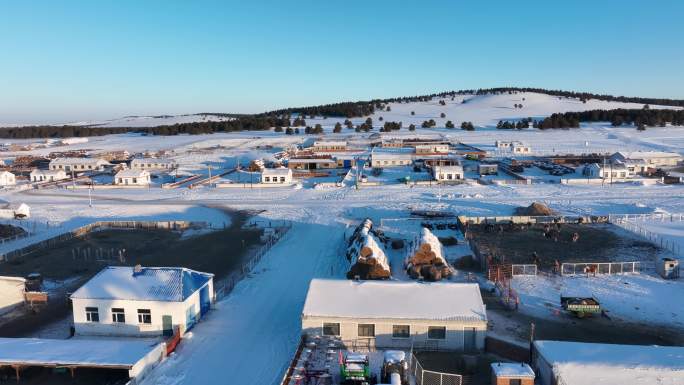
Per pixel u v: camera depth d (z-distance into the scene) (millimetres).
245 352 31453
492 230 60781
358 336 31781
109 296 34344
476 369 28422
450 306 32406
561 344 28047
